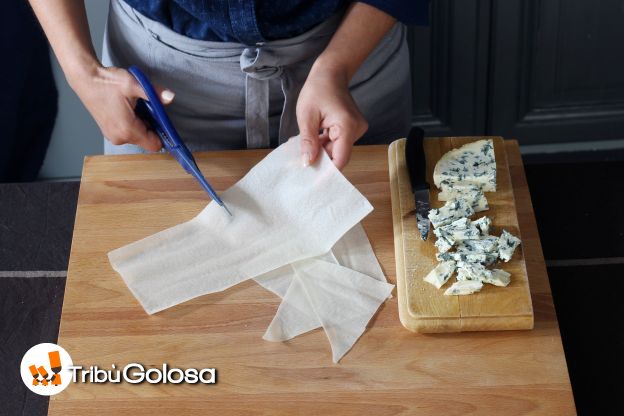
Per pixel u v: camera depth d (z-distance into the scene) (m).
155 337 1.07
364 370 1.02
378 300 1.10
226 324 1.08
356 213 1.15
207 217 1.18
